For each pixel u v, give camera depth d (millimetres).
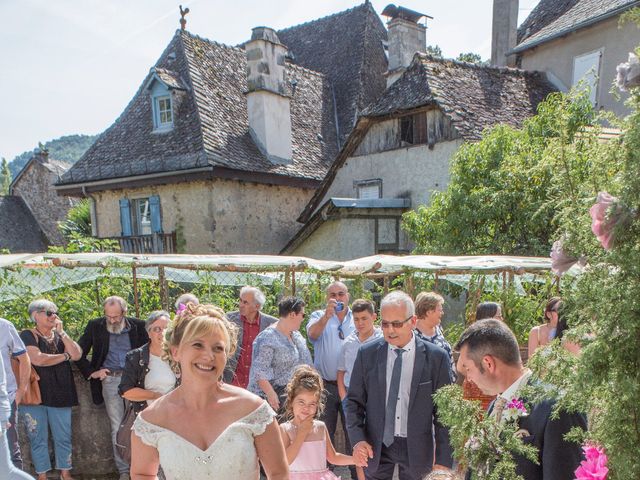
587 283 1412
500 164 8430
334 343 4859
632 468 1279
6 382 3904
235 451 2004
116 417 4793
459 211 8766
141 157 13852
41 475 4633
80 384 4910
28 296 5246
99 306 5598
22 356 4223
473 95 12406
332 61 19500
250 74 14398
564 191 1667
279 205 15023
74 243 7316
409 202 12500
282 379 4273
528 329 6020
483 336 2021
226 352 2131
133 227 14891
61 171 27375
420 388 3186
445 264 5477
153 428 2049
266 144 14250
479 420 1798
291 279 5863
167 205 14008
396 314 3154
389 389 3227
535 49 14875
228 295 6176
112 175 13914
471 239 8656
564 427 1719
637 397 1271
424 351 3252
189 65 14781
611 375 1322
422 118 12234
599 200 1314
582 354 1379
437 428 3139
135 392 4129
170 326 2188
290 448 3328
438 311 4207
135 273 5469
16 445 4191
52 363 4531
